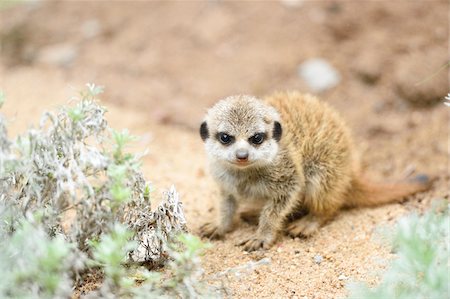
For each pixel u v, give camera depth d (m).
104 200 4.06
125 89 9.33
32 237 3.60
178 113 8.77
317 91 8.94
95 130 4.16
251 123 5.46
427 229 3.96
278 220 5.59
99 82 9.46
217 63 9.47
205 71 9.39
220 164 5.68
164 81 9.39
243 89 9.00
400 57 8.98
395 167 7.41
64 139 4.12
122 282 3.72
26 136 4.25
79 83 9.41
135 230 4.38
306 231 5.65
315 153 5.81
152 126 8.51
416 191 6.17
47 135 4.16
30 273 3.42
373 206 6.15
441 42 8.89
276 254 5.27
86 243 4.18
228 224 5.77
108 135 5.12
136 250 4.44
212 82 9.19
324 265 4.98
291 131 5.79
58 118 4.18
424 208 5.89
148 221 4.43
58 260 3.43
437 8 9.28
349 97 8.84
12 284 3.44
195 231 5.74
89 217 4.09
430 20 9.19
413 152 7.67
